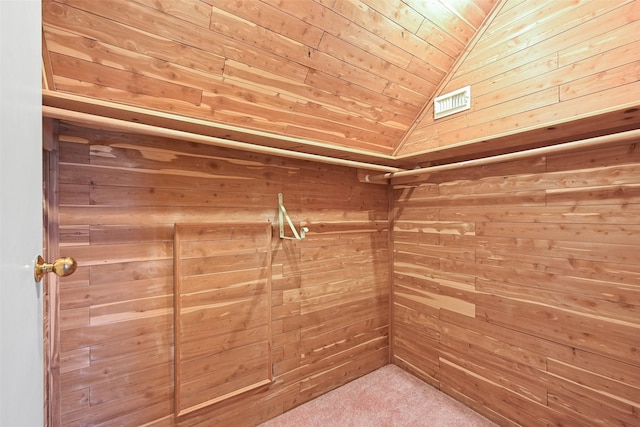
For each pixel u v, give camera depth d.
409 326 2.15
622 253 1.23
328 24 1.29
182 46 1.14
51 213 1.14
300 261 1.84
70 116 1.00
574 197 1.36
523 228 1.54
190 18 1.08
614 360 1.25
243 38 1.20
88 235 1.22
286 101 1.50
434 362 1.99
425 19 1.47
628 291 1.21
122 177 1.29
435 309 1.98
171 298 1.40
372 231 2.20
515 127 1.52
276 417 1.71
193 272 1.45
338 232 2.02
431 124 1.91
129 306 1.30
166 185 1.39
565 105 1.35
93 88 1.12
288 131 1.65
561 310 1.40
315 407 1.80
